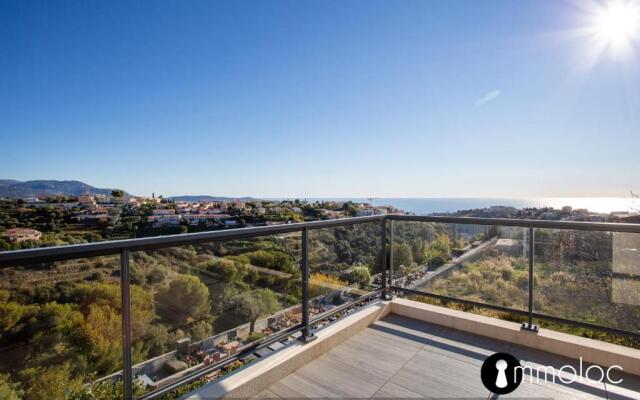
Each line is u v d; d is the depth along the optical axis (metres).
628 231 2.22
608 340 2.47
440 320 2.83
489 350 2.39
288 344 2.26
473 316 2.74
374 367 2.18
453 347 2.44
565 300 2.46
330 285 2.67
